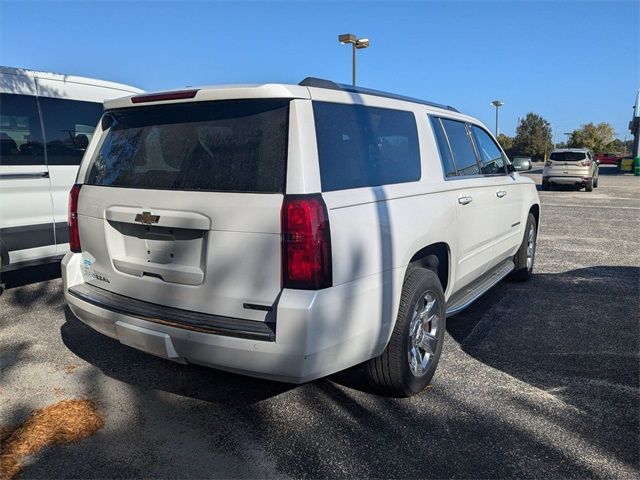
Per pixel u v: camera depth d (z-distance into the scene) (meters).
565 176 21.89
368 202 3.13
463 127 4.84
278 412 3.50
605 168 49.53
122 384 3.87
